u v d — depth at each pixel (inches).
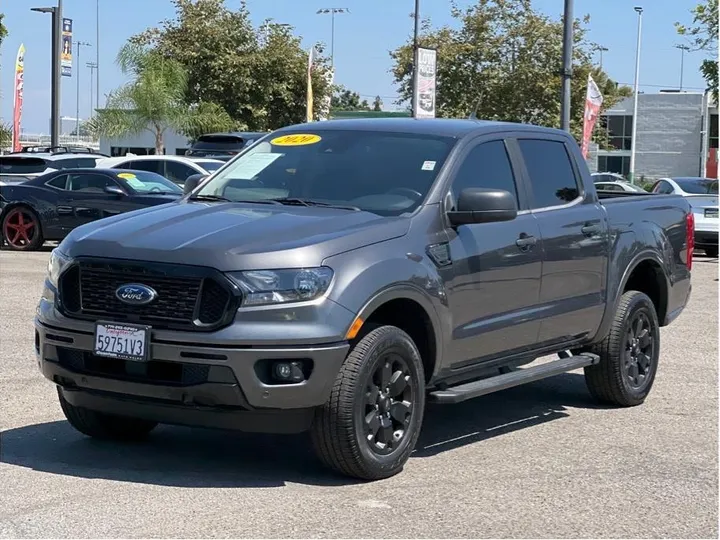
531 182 285.3
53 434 267.6
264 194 267.9
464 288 251.6
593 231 299.4
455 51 1598.2
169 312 217.5
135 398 223.1
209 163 877.8
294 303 215.3
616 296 310.7
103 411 233.6
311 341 214.8
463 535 197.9
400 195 253.1
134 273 220.8
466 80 1633.9
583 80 1619.1
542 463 252.8
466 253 252.7
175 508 208.4
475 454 260.2
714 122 2348.7
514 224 271.1
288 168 273.7
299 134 286.7
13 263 663.1
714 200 830.5
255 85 1599.4
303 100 1638.8
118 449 255.4
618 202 322.0
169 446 260.2
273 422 219.6
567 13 816.3
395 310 244.2
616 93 1899.6
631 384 319.6
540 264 277.1
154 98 1395.2
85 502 211.2
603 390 317.1
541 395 339.3
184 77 1465.3
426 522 204.5
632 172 2075.5
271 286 215.0
